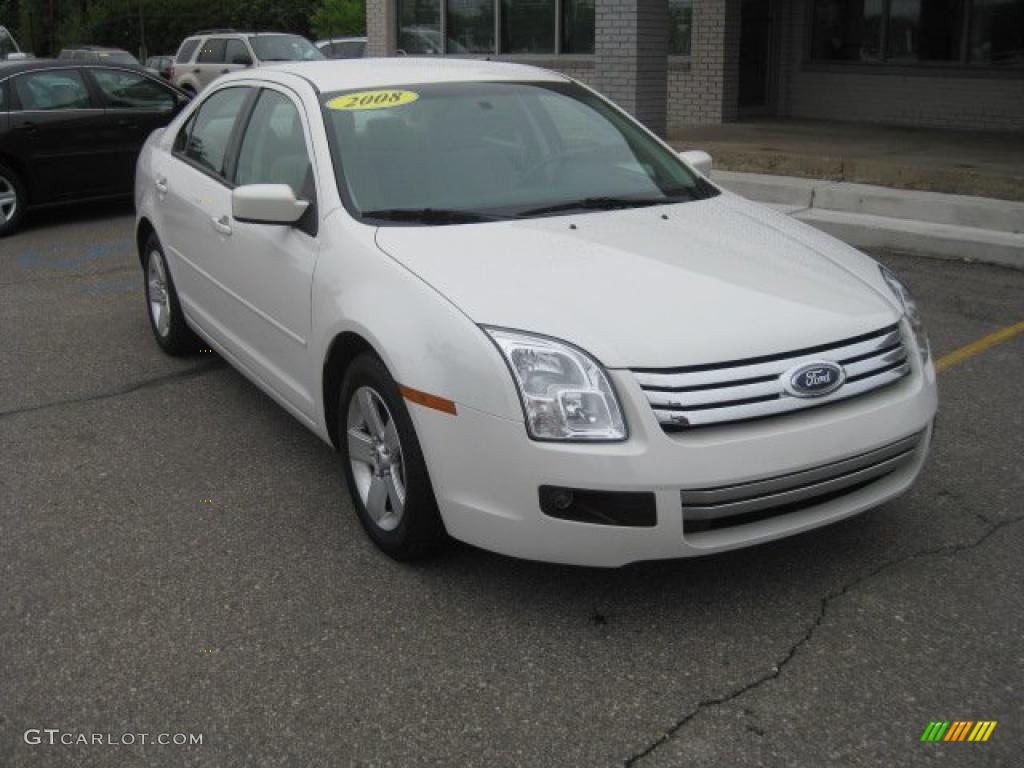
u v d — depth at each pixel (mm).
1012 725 2963
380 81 4809
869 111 14500
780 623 3467
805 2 14906
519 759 2887
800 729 2969
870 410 3455
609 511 3221
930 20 13711
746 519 3352
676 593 3652
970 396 5398
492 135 4617
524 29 16391
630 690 3158
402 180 4316
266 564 3938
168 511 4391
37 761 2924
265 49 22266
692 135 13289
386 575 3828
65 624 3572
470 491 3404
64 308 7590
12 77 10430
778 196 9828
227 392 5801
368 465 4023
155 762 2912
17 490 4617
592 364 3230
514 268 3676
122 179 11180
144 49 43344
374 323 3666
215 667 3320
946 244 8227
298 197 4438
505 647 3385
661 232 4094
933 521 4098
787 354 3371
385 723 3045
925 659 3260
